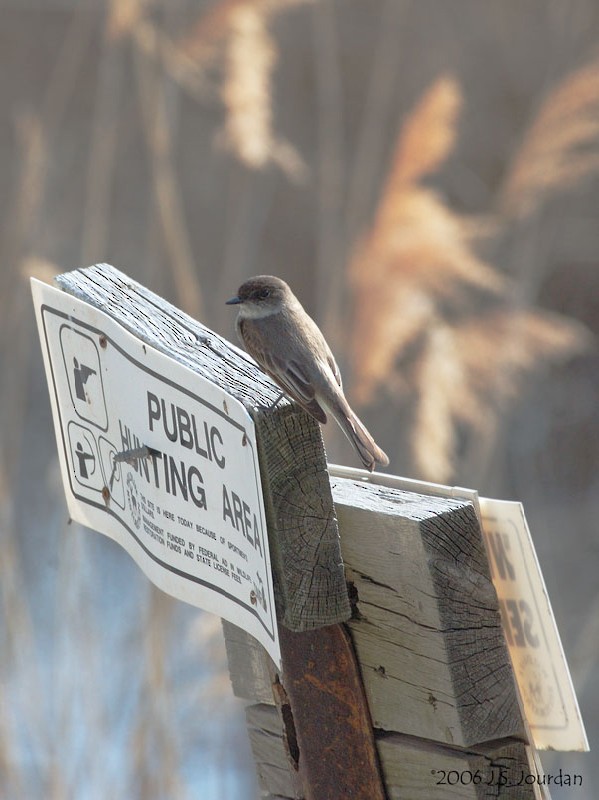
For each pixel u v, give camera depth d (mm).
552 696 4773
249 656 6086
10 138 20141
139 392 5602
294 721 5383
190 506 5297
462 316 13414
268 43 12195
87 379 6086
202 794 10672
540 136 13094
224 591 5086
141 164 19719
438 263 11812
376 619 5156
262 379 5383
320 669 5266
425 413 11172
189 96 20828
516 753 5035
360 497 5289
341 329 12539
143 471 5656
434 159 12148
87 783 10031
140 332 5746
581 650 11516
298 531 4984
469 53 21359
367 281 11734
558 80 15945
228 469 4945
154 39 12688
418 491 5422
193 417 5180
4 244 11984
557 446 18797
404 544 4953
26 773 10008
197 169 20672
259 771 6258
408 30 21062
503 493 13016
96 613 10820
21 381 11828
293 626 5016
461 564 4914
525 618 4812
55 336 6312
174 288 12766
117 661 10930
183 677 10836
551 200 16250
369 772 5262
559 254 19000
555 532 18234
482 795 4961
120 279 6355
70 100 20938
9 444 11750
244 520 4852
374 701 5254
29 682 10352
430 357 11469
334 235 13664
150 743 10086
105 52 13438
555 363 18531
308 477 4988
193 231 20375
